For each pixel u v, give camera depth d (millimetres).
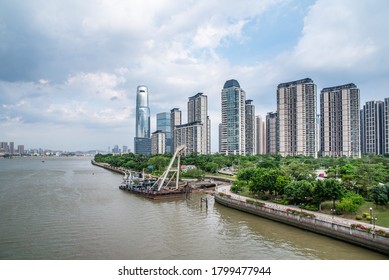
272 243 56844
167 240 58250
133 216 78312
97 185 143000
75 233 62281
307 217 65438
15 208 86375
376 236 51750
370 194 76812
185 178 158500
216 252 51938
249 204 82625
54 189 126750
